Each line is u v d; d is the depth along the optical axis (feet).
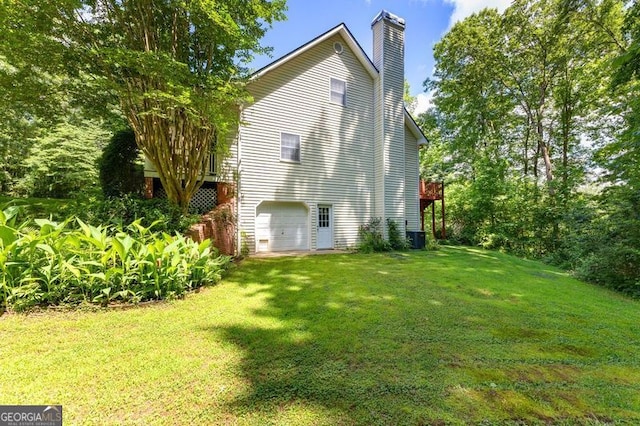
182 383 6.88
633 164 21.08
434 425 5.66
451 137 65.46
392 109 37.47
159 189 29.04
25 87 20.56
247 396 6.44
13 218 12.69
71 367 7.43
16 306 10.67
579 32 39.96
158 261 13.29
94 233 12.80
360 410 6.03
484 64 48.96
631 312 13.60
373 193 37.68
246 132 29.55
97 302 11.80
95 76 20.12
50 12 16.61
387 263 25.26
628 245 19.43
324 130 34.45
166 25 20.80
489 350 9.02
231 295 14.47
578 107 45.11
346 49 36.32
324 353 8.55
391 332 10.21
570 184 40.60
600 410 6.24
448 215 52.03
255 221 30.01
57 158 41.68
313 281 17.89
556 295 16.25
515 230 43.50
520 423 5.78
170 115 21.35
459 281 18.63
